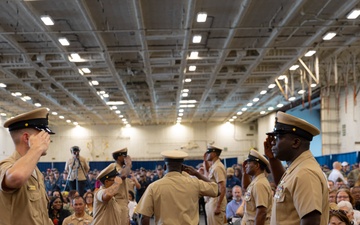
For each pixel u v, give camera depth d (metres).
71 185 11.46
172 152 4.97
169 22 11.59
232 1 10.07
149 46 13.88
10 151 31.14
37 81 18.34
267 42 12.95
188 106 27.03
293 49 14.48
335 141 22.77
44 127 3.03
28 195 2.92
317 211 2.68
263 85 20.06
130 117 32.66
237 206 8.47
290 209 2.88
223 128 37.12
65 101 25.17
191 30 11.32
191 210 4.81
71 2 9.95
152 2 10.17
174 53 14.40
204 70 16.86
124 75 17.88
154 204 4.76
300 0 9.48
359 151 19.39
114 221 6.62
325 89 22.53
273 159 3.69
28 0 9.05
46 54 14.32
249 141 36.91
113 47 13.89
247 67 16.48
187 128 37.19
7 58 14.84
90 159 36.59
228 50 13.62
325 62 16.28
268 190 5.12
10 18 10.98
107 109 27.84
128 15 11.01
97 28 11.73
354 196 7.80
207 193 4.97
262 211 4.98
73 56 13.88
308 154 2.98
